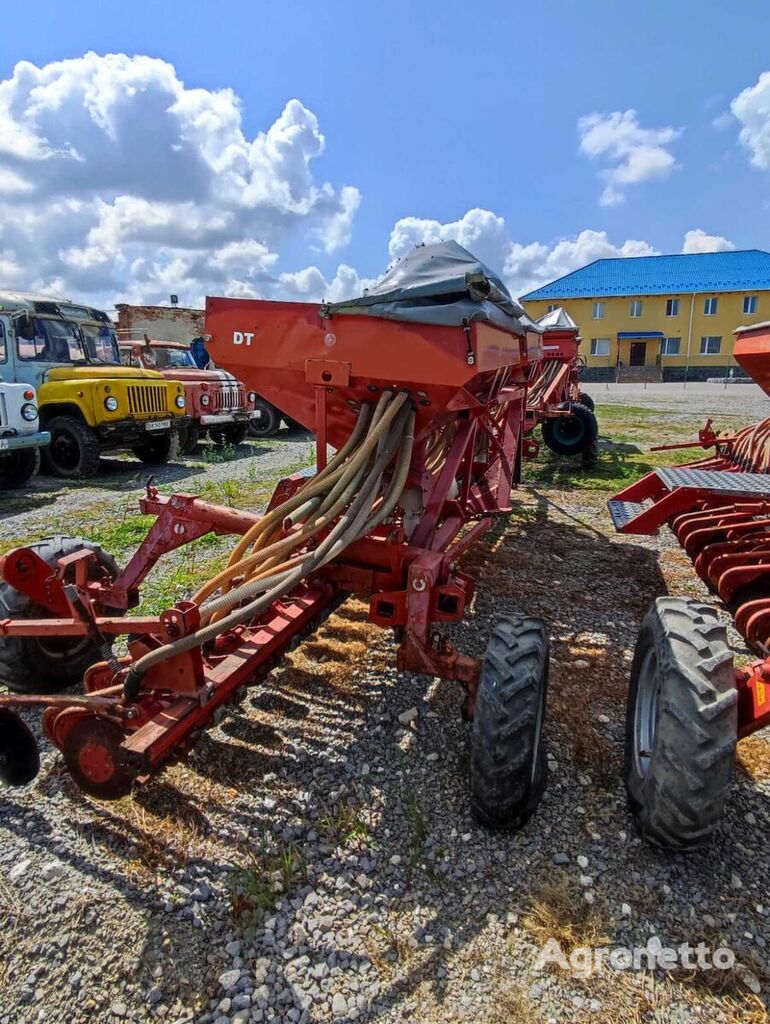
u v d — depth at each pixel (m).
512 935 2.03
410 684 3.42
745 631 2.77
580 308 48.75
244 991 1.85
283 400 3.25
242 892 2.15
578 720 3.13
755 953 1.97
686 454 10.66
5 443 7.82
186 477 9.53
